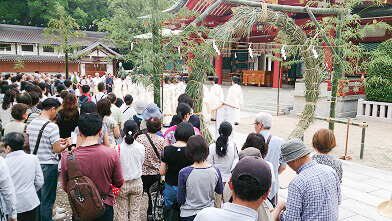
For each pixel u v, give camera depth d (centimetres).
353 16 898
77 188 294
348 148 996
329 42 873
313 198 258
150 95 1338
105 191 319
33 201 371
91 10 4253
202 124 754
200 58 721
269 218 300
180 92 1270
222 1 687
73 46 1505
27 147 439
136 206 440
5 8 3766
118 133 529
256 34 2255
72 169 301
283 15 768
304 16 1819
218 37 692
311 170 268
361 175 745
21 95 544
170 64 764
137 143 429
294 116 1566
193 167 337
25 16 4150
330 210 262
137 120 631
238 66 2764
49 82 1367
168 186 388
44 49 3462
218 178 343
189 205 336
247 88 2328
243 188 188
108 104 517
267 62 2505
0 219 320
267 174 192
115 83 1753
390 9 1523
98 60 3222
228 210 192
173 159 379
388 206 364
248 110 1725
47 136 432
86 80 2086
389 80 1441
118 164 330
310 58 846
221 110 743
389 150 969
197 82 741
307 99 882
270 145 434
